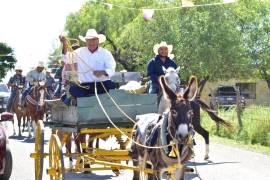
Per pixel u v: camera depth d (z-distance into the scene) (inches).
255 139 824.3
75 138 476.1
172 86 501.0
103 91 477.1
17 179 520.1
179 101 343.0
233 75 1573.6
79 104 423.8
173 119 341.7
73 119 434.0
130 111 436.8
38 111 880.9
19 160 640.4
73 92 462.0
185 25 1448.1
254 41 1859.0
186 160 349.1
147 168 376.2
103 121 430.6
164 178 503.8
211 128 954.1
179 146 344.8
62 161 387.9
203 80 1539.1
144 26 1482.5
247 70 1756.9
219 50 1469.0
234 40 1503.4
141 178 402.3
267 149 743.1
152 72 552.4
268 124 828.6
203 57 1448.1
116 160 426.9
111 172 555.5
